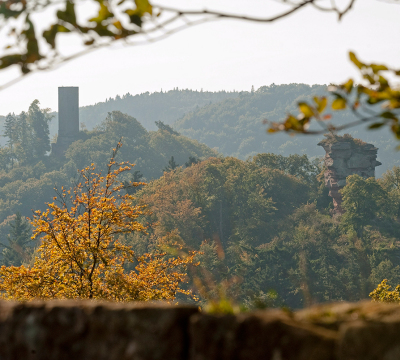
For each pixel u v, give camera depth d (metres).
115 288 13.06
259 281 51.31
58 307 2.16
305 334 1.73
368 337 1.61
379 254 69.31
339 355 1.64
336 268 57.59
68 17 1.66
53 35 1.65
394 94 1.81
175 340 1.96
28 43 1.63
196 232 64.00
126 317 2.04
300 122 1.87
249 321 1.83
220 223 67.00
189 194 67.62
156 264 14.25
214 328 1.88
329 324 1.83
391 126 1.82
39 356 2.13
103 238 14.06
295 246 64.62
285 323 1.78
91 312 2.10
